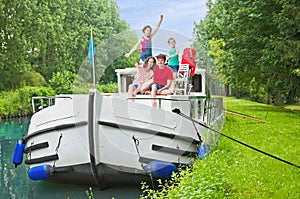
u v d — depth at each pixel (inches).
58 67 1883.6
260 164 368.5
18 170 488.7
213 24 1248.2
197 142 389.4
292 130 637.9
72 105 361.7
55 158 373.1
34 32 1722.4
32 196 367.9
